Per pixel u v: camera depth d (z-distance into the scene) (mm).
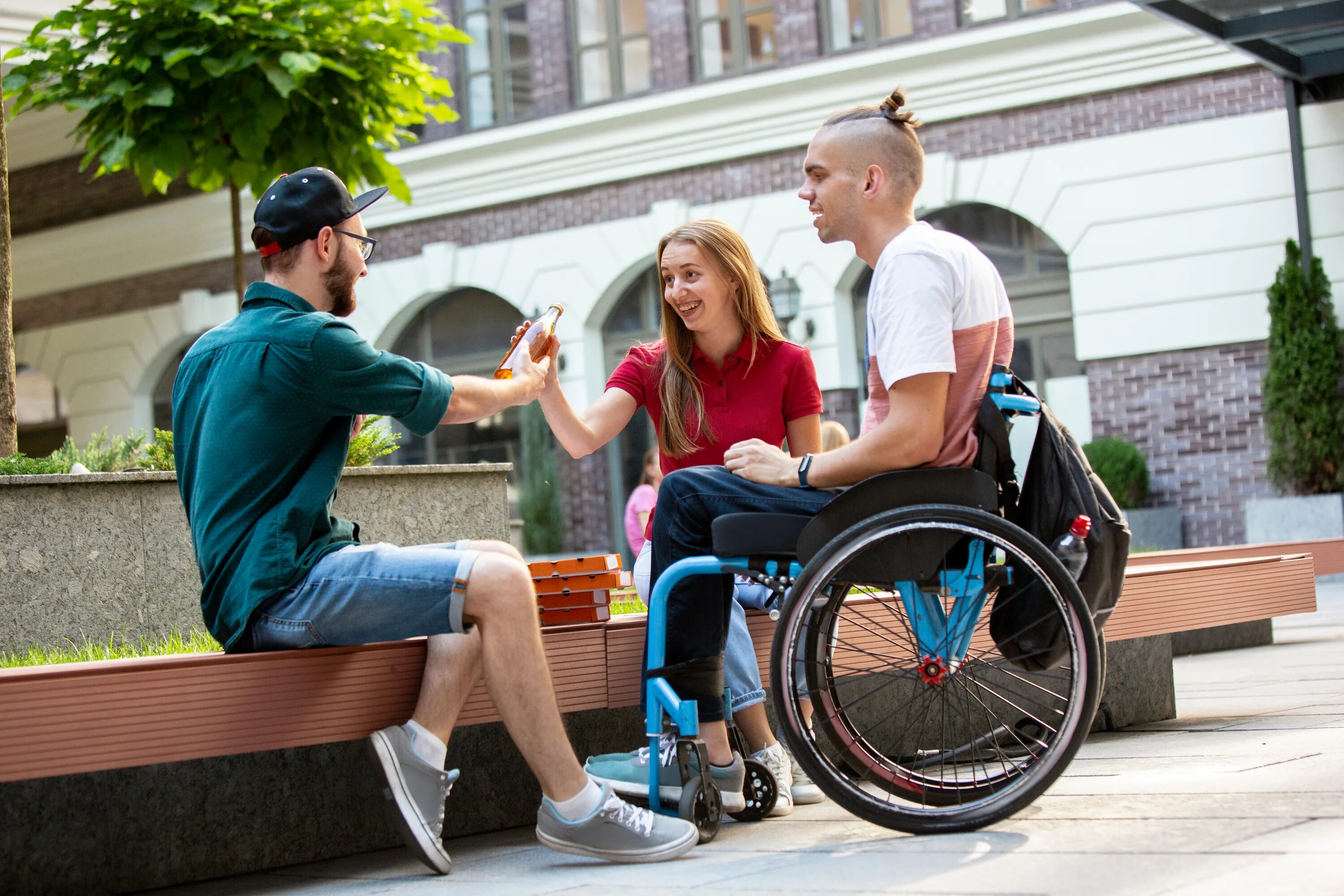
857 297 12648
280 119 5531
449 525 4727
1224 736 3227
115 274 15648
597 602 2730
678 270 2842
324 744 2430
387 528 4543
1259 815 2109
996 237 12000
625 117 13422
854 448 2277
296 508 2273
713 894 1906
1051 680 3363
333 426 2365
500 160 14125
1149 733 3469
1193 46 10727
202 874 2428
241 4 5578
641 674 2738
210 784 2453
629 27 13836
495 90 14523
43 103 5758
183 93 5605
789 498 2338
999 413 2275
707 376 2939
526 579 2242
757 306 2904
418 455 15008
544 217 14016
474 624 2324
